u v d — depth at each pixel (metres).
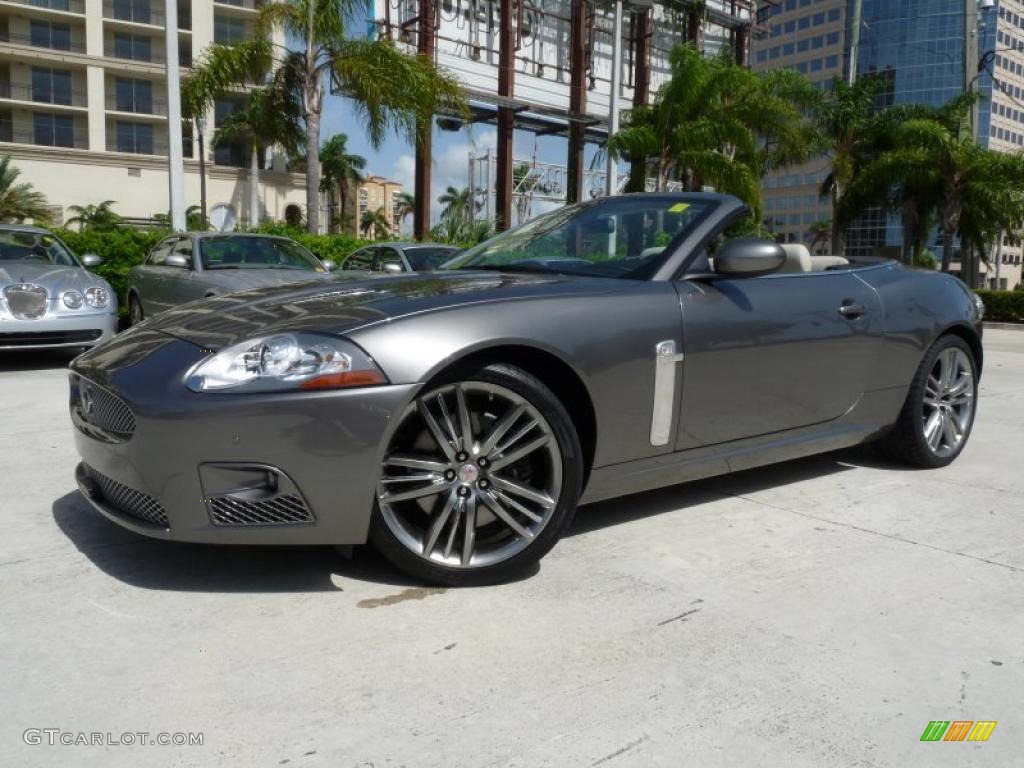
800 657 2.19
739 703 1.96
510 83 27.41
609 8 29.98
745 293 3.21
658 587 2.61
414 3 26.91
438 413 2.53
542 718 1.88
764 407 3.27
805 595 2.58
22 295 6.77
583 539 3.04
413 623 2.33
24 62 45.81
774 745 1.80
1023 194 25.28
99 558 2.78
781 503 3.53
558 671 2.08
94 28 46.34
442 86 16.47
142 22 47.62
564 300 2.73
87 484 2.80
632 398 2.83
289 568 2.70
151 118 48.03
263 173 50.03
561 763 1.71
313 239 13.20
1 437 4.62
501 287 2.78
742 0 34.06
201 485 2.33
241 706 1.91
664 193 3.58
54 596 2.48
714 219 3.24
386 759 1.72
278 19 15.75
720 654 2.19
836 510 3.45
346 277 3.22
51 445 4.44
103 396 2.55
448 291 2.72
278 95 17.14
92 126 46.81
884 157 25.91
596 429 2.77
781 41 93.25
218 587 2.55
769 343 3.21
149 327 2.85
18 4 44.69
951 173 25.64
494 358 2.60
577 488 2.68
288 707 1.90
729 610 2.46
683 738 1.81
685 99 19.84
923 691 2.04
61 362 7.93
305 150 18.34
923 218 26.77
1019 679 2.10
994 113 76.75
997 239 27.19
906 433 4.03
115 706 1.90
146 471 2.36
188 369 2.39
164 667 2.08
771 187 95.25
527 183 31.25
